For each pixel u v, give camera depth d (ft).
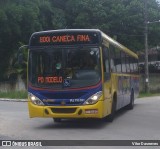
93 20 166.91
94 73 50.24
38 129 51.08
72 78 50.26
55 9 165.37
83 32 51.21
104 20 167.32
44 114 50.47
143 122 58.59
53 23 161.38
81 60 50.70
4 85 160.86
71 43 51.19
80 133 46.96
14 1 151.94
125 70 73.00
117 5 168.76
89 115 49.60
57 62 51.06
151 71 197.98
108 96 53.78
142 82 178.70
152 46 186.50
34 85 51.21
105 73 52.26
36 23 152.66
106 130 49.60
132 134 45.98
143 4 171.22
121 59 68.64
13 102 116.57
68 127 52.85
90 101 49.73
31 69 51.75
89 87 49.80
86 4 165.68
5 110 83.56
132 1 170.19
